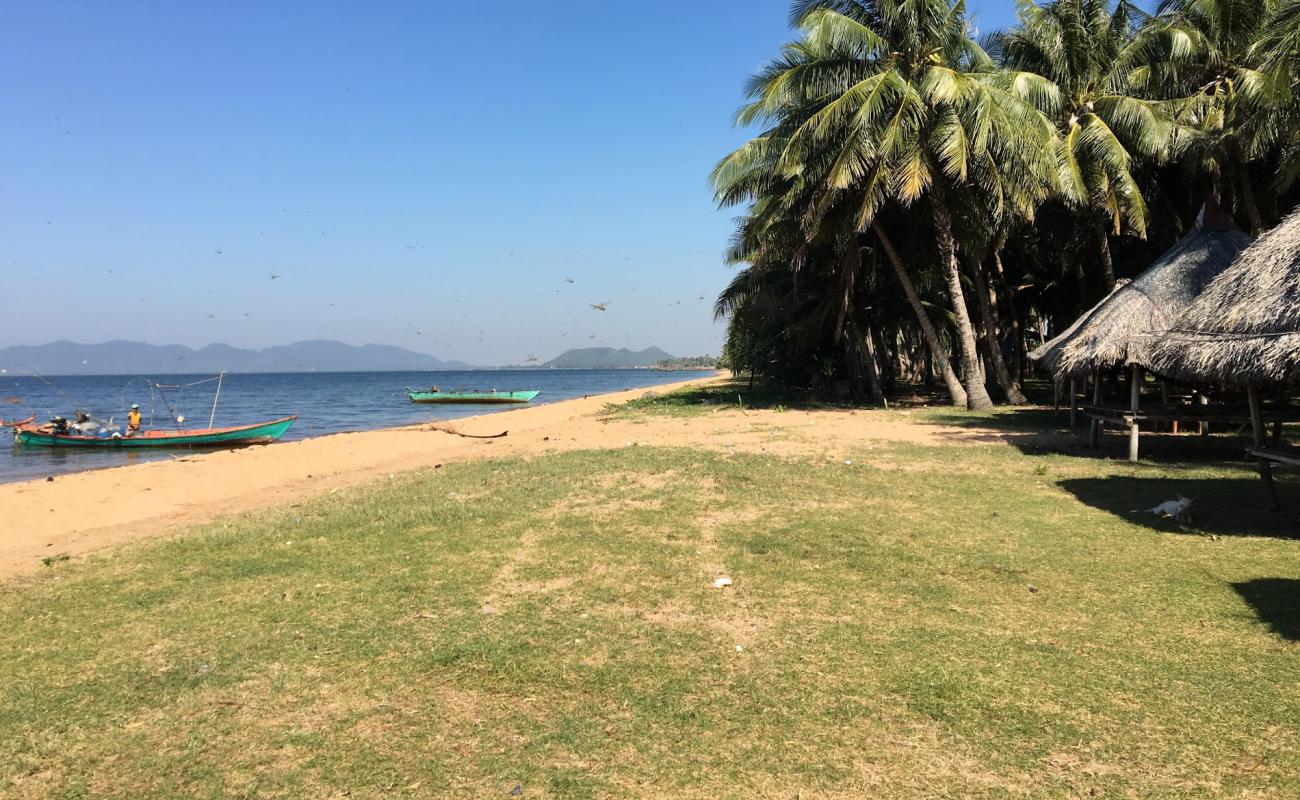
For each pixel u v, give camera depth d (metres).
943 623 5.34
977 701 4.20
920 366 47.75
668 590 6.14
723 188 25.42
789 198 22.77
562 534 7.95
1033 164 19.72
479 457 15.69
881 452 13.59
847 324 29.20
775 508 8.98
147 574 7.07
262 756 3.81
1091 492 9.62
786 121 23.47
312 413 42.62
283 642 5.26
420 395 50.72
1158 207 26.25
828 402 28.64
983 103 19.41
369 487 11.98
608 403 36.31
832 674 4.57
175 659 5.04
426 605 5.92
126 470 15.70
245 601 6.17
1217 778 3.45
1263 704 4.08
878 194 21.08
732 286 32.81
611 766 3.67
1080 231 26.16
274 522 9.10
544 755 3.77
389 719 4.17
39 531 10.38
